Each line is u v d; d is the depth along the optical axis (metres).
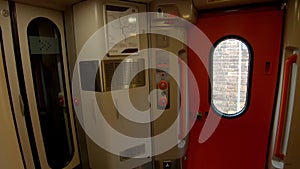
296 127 1.38
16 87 1.45
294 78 1.37
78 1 1.54
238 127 1.94
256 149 1.90
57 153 1.81
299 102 1.34
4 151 0.83
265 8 1.65
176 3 1.60
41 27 1.60
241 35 1.77
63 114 1.85
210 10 1.83
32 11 1.52
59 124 1.82
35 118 1.59
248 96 1.85
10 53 1.40
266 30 1.68
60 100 1.80
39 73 1.61
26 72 1.51
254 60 1.77
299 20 1.33
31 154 1.57
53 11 1.67
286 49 1.47
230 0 1.56
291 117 1.39
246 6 1.70
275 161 1.60
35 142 1.60
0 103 0.85
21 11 1.45
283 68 1.51
